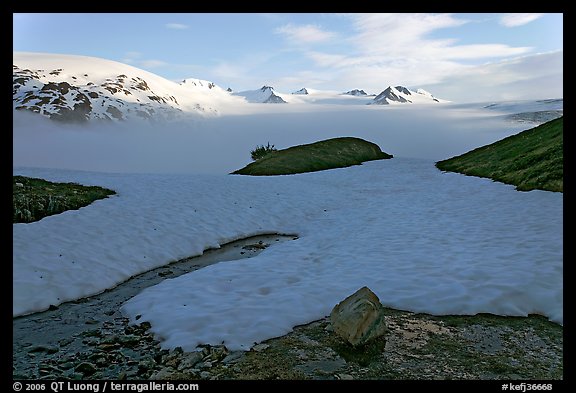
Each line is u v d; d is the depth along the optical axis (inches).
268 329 320.5
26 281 423.8
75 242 542.6
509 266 422.6
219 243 665.6
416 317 338.3
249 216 804.0
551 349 280.7
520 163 1072.8
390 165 1822.1
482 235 571.2
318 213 889.5
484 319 330.3
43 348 304.8
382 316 310.0
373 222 740.7
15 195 660.1
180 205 797.2
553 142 1059.9
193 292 411.5
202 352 285.7
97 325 353.4
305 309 358.9
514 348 283.4
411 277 418.6
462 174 1327.5
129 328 343.6
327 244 613.3
